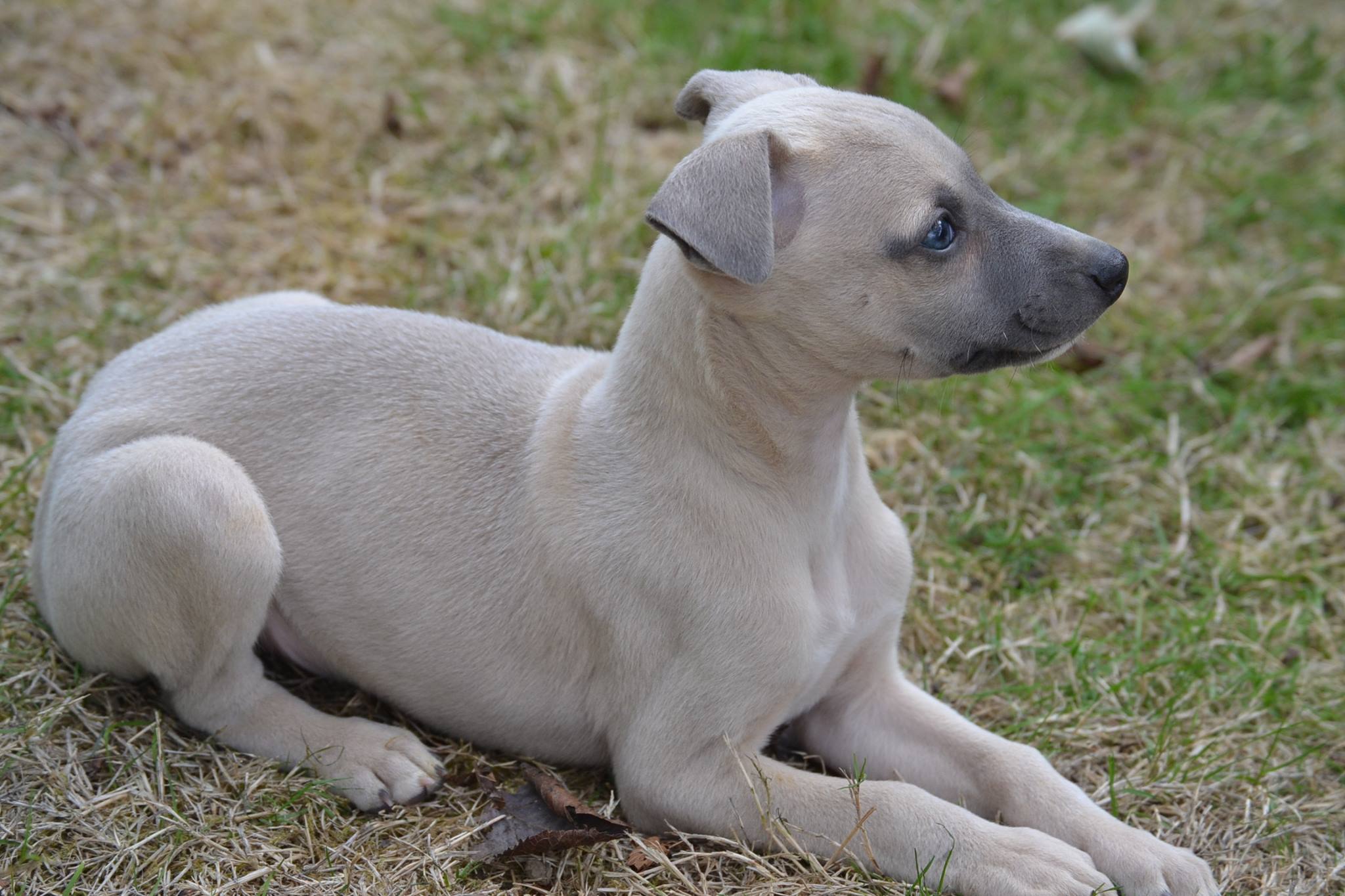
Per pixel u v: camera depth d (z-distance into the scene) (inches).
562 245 275.9
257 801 170.6
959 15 352.2
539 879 163.5
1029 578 229.8
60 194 278.2
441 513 173.8
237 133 298.5
